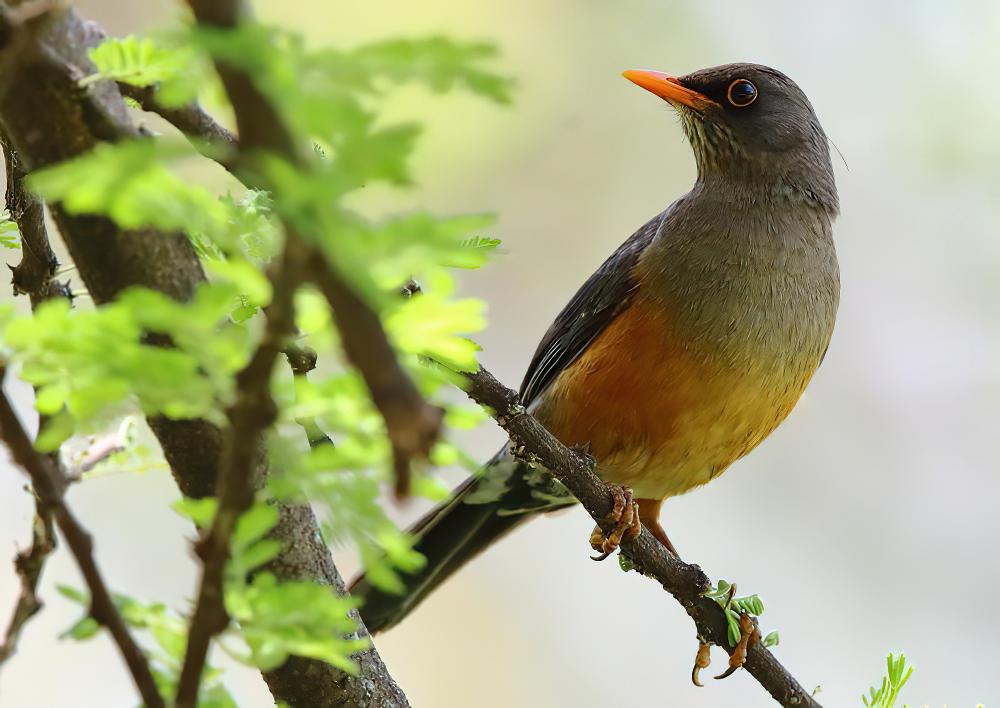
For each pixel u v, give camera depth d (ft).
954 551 54.39
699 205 35.47
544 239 55.16
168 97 11.48
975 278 57.11
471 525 36.63
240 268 11.03
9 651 15.16
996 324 56.80
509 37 53.52
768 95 37.09
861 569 54.54
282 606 12.28
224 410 10.54
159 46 12.44
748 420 34.78
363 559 12.03
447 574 36.32
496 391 25.64
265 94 8.99
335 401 12.04
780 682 29.35
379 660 20.34
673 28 55.88
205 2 9.04
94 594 11.64
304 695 19.77
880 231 58.03
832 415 57.06
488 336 55.11
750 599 29.40
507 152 53.36
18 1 13.43
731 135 36.63
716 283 33.96
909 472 55.93
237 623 12.23
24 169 17.88
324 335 12.15
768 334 34.22
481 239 16.74
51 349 11.35
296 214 8.93
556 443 26.94
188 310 10.85
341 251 9.05
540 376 37.81
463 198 53.11
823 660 52.75
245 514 11.53
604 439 34.88
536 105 53.72
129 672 11.62
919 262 57.72
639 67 55.06
